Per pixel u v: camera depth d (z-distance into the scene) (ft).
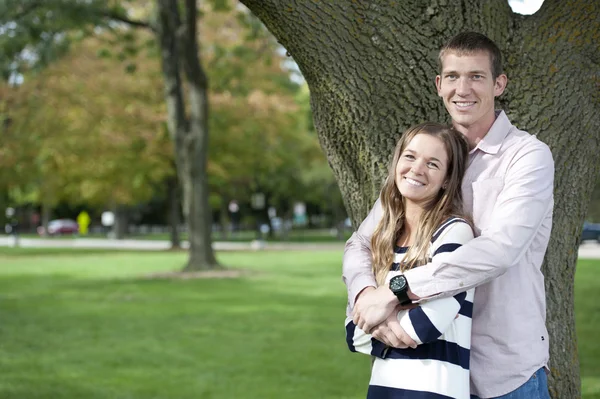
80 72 97.25
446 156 9.26
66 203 249.55
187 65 73.15
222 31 102.01
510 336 9.06
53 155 102.53
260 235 156.56
